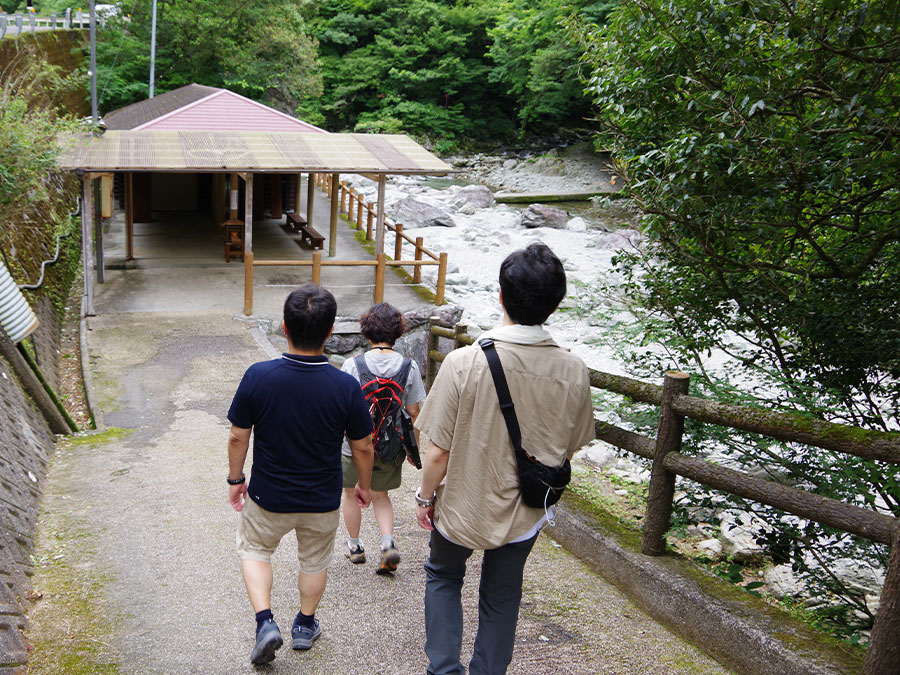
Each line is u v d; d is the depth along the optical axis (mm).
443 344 13102
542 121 45969
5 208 8492
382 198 13367
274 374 3012
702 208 4266
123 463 6211
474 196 28922
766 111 3986
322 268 15680
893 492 4023
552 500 2684
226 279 14383
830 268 4758
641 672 3248
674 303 5531
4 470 4863
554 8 34500
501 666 2795
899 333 4688
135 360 9922
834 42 3605
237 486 3182
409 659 3346
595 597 3936
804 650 3041
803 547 4605
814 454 4207
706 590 3572
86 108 28406
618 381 4180
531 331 2699
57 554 4316
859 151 3771
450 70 43750
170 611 3709
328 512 3148
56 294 11719
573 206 30922
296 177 19922
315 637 3436
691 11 3998
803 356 5219
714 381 5023
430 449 2715
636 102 4590
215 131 14523
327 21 44688
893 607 2609
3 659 3020
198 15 30422
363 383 3939
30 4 39688
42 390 6949
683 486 4762
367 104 45031
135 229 18188
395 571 4266
